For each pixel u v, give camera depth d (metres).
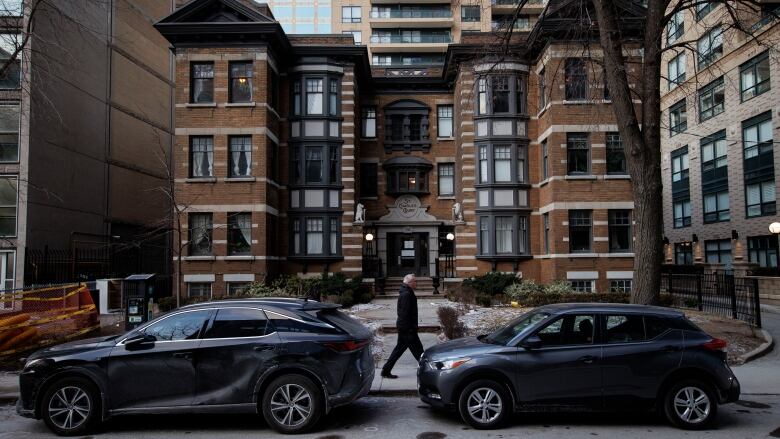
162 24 21.62
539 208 23.53
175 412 6.89
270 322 7.18
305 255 23.56
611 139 22.02
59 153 23.75
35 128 22.22
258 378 6.91
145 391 6.92
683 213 35.56
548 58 21.86
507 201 23.50
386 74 28.72
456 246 24.16
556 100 21.75
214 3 21.91
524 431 7.00
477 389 7.11
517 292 19.22
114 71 28.12
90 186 26.03
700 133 32.75
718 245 31.50
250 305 7.34
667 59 35.03
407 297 9.69
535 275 23.30
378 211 27.06
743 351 11.62
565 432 6.96
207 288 21.59
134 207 29.88
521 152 23.84
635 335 7.22
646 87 11.36
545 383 7.04
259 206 21.62
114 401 6.91
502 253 23.41
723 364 7.10
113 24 27.97
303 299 7.82
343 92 24.39
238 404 6.89
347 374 7.04
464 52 24.14
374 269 25.53
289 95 24.17
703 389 7.02
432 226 26.77
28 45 20.31
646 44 11.49
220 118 21.98
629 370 7.03
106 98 27.44
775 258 26.34
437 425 7.31
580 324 7.30
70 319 14.69
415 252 26.86
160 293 25.44
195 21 22.09
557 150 21.72
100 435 6.91
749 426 7.16
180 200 21.38
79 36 24.92
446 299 22.62
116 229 28.22
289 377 6.92
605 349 7.10
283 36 22.75
